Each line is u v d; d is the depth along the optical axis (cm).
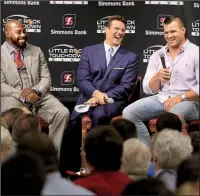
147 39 1616
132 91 1428
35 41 1617
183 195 680
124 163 798
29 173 582
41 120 1427
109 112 1384
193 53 1375
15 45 1433
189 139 887
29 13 1611
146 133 1358
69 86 1622
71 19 1614
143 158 800
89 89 1406
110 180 736
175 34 1373
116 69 1427
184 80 1378
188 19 1609
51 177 692
